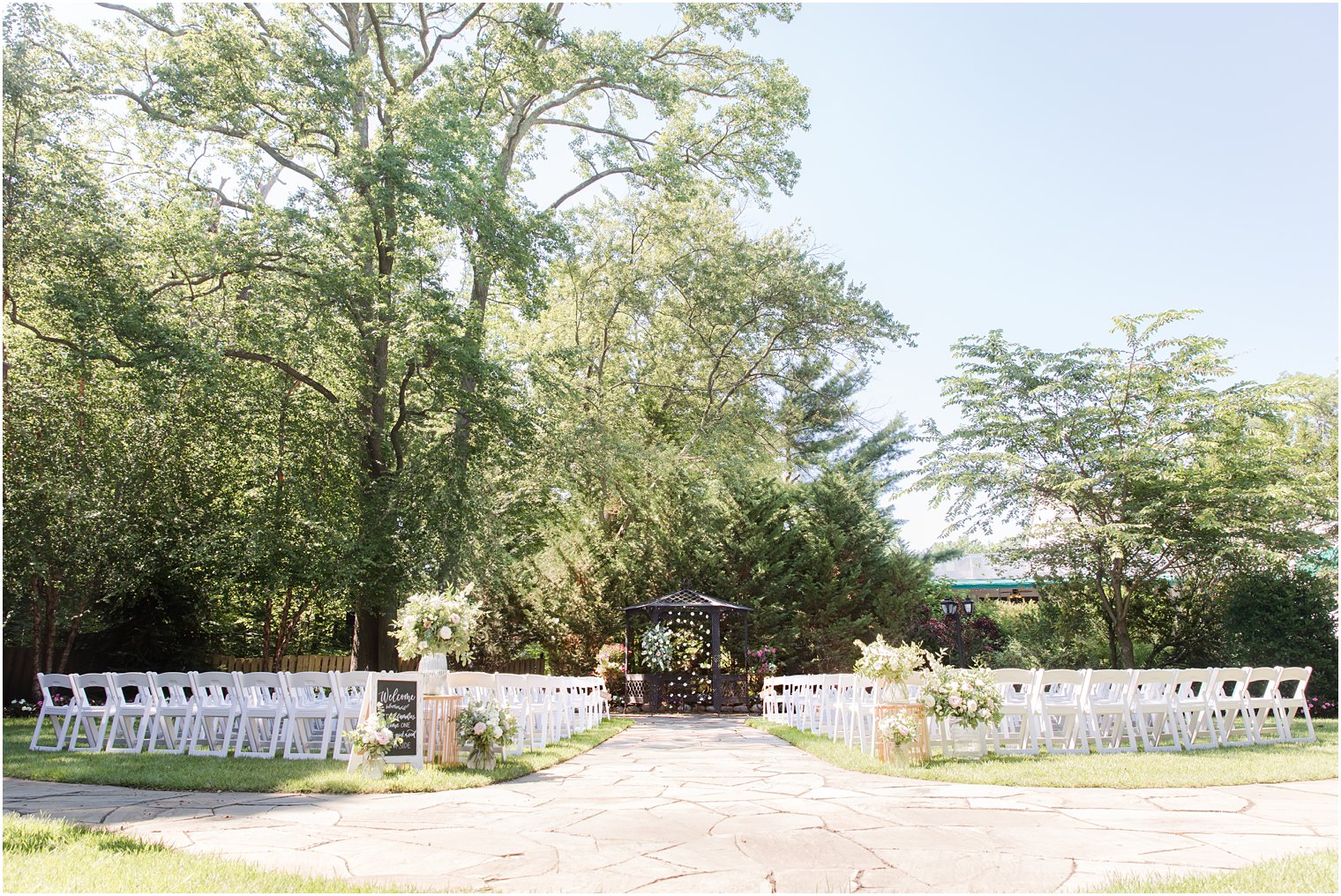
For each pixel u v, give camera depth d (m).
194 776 7.50
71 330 14.86
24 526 14.68
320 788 7.08
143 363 14.30
